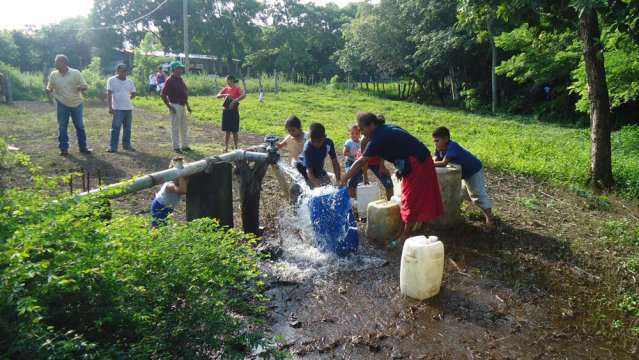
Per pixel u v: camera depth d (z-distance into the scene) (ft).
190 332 8.79
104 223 9.54
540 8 27.25
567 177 30.30
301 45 196.44
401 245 18.85
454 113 79.56
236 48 195.42
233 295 14.14
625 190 27.78
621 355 12.03
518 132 54.44
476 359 11.73
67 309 7.88
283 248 18.49
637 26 24.21
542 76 65.00
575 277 16.52
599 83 28.14
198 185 17.28
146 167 30.12
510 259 17.88
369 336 12.66
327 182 20.76
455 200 20.75
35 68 180.96
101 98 78.95
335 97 98.48
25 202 9.16
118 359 7.39
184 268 9.75
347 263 17.37
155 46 110.52
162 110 64.49
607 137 28.32
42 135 40.68
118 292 8.32
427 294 14.67
